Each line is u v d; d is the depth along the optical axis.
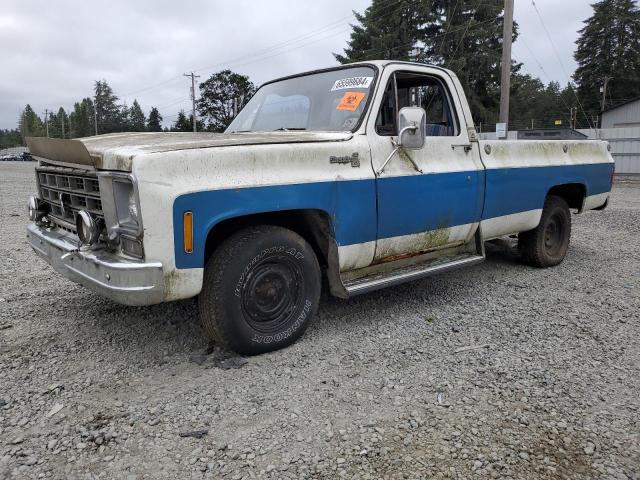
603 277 5.91
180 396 3.17
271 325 3.74
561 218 6.32
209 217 3.24
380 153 4.15
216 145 3.37
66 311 4.57
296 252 3.73
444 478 2.48
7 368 3.50
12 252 6.89
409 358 3.72
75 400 3.11
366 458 2.61
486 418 2.97
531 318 4.55
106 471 2.49
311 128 4.41
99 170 3.35
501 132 15.98
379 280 4.23
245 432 2.82
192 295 3.27
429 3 39.03
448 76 4.87
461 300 5.04
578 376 3.48
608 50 59.12
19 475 2.46
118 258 3.22
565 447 2.72
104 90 103.88
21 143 132.62
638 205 12.45
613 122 35.38
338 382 3.36
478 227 5.07
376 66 4.34
